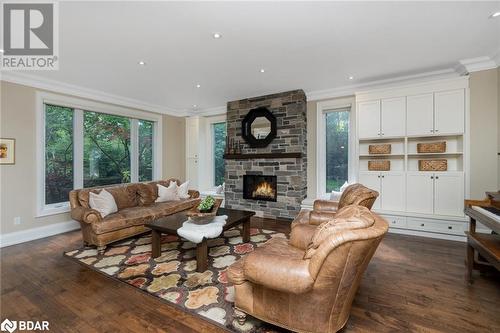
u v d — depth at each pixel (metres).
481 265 2.40
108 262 2.76
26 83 3.61
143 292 2.13
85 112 4.46
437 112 3.45
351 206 1.73
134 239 3.58
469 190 3.31
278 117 4.78
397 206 3.72
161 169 5.88
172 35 2.50
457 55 3.08
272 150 4.86
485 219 2.08
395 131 3.71
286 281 1.36
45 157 3.90
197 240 2.47
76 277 2.42
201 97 5.06
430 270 2.49
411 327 1.65
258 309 1.61
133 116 5.26
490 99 3.19
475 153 3.28
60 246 3.31
